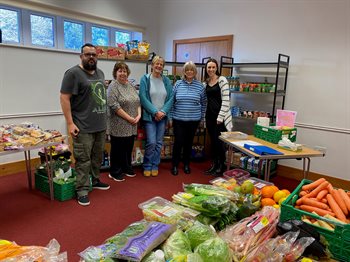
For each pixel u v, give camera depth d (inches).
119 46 141.7
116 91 126.5
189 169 151.8
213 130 146.1
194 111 140.6
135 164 155.9
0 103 132.7
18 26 143.9
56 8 151.2
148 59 145.3
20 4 138.6
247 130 173.0
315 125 147.2
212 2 181.2
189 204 54.9
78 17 162.7
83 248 82.7
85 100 105.0
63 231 91.4
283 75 156.5
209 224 52.0
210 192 58.4
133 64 196.5
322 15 138.9
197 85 140.6
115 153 134.9
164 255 40.4
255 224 49.1
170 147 171.3
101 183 125.8
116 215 102.8
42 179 118.3
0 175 138.3
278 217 53.9
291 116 119.0
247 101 172.6
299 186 61.8
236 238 46.6
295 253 43.1
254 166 146.3
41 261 38.0
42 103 148.6
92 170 122.5
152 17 206.8
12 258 37.2
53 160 122.6
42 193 119.4
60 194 111.8
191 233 44.6
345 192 57.1
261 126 115.8
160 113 135.0
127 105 128.6
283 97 154.8
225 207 52.8
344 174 141.0
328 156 144.9
